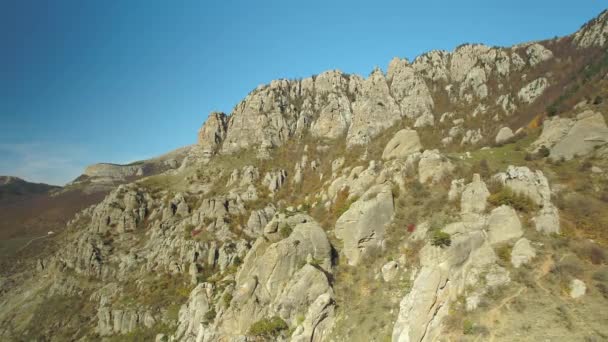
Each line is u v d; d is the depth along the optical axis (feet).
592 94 228.84
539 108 312.29
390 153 258.57
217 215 342.03
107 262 334.03
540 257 134.00
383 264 157.69
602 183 164.35
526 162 195.31
